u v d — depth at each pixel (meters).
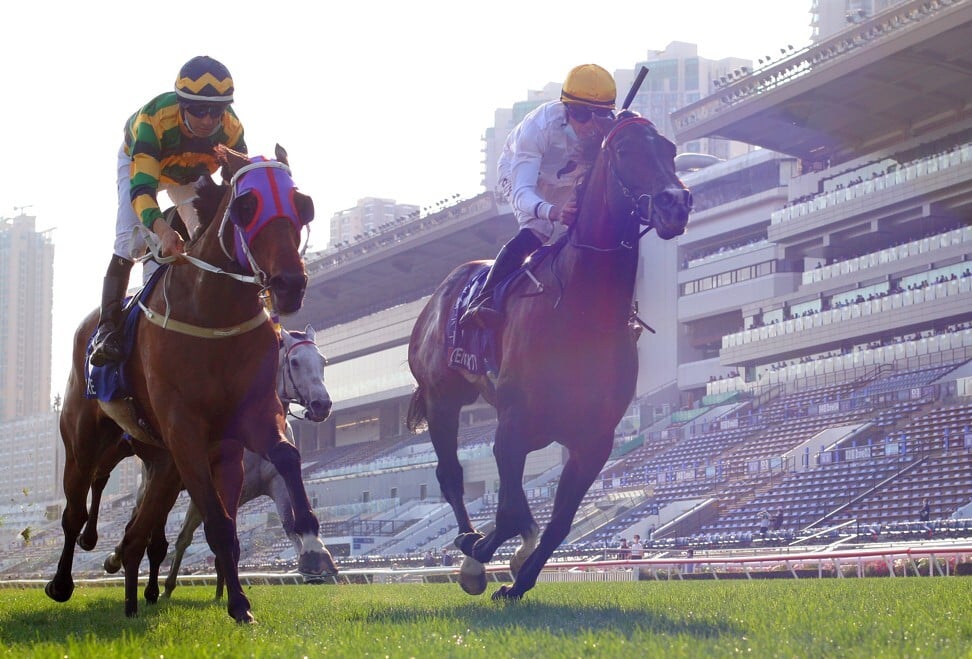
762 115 45.50
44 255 143.38
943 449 32.06
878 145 47.50
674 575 22.42
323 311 74.50
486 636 4.62
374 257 60.94
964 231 38.84
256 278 5.77
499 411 6.76
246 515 47.75
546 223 7.29
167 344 6.12
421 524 46.41
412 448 57.78
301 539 6.07
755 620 5.23
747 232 52.19
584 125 7.21
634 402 53.16
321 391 12.73
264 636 4.99
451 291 8.45
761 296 49.62
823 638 4.31
